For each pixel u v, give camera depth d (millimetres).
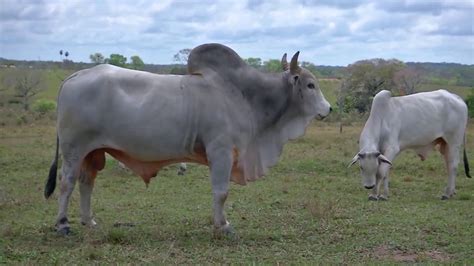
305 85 8633
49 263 6914
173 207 10703
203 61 8383
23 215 9836
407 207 10891
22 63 76500
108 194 12133
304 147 21172
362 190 13047
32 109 45625
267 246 7883
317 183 13836
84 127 8086
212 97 8195
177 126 8070
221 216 8289
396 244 8016
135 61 40875
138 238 8102
